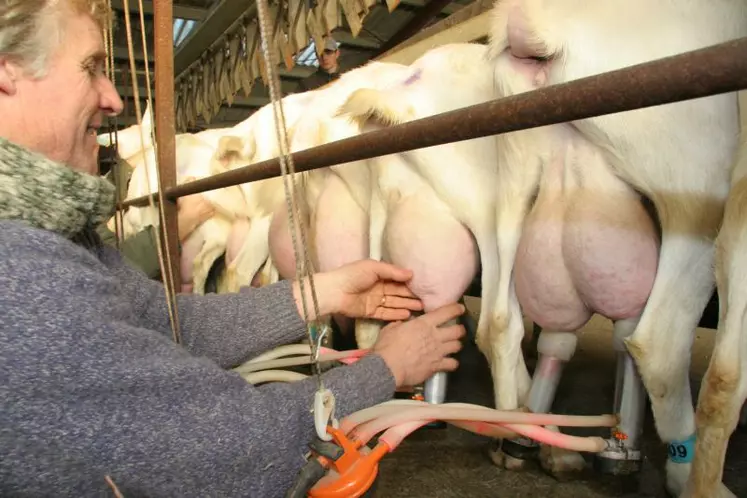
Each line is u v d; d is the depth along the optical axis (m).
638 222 1.18
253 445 0.72
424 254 1.61
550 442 1.18
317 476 0.73
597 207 1.18
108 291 0.71
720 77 0.43
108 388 0.64
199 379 0.72
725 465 1.47
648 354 1.14
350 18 2.56
